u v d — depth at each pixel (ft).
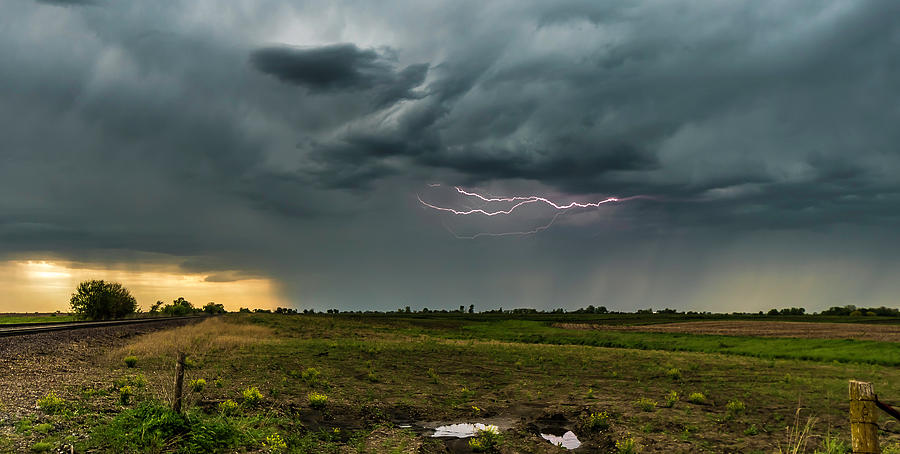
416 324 391.86
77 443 39.81
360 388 89.25
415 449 51.08
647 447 54.08
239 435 46.75
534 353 172.86
